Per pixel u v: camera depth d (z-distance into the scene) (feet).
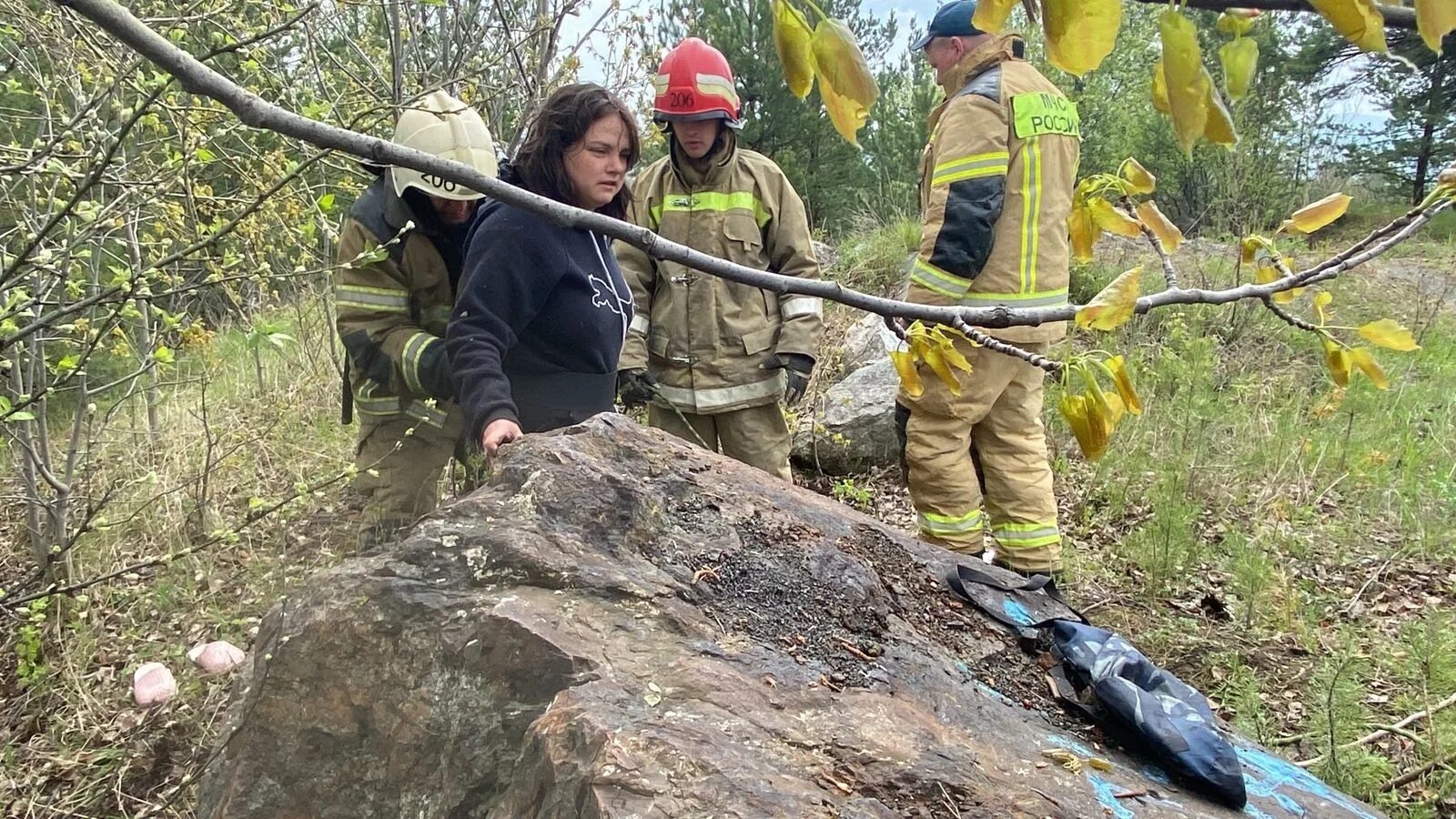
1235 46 1.66
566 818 4.32
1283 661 11.73
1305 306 23.82
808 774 4.61
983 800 4.88
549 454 6.91
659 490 7.24
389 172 9.09
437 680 5.51
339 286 9.53
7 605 10.31
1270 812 6.01
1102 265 25.75
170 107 9.16
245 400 17.31
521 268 8.34
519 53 16.37
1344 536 15.17
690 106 10.98
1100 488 16.74
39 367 11.47
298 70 15.12
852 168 41.63
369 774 5.58
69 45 10.29
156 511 12.83
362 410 10.33
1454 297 28.73
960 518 11.75
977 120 10.61
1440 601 13.46
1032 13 1.63
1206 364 18.19
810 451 18.94
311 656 5.89
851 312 25.29
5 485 14.14
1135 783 5.75
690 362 12.10
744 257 11.83
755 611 6.28
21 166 8.18
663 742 4.48
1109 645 6.83
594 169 8.58
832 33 1.71
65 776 9.09
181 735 9.23
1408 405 19.97
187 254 8.06
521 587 5.86
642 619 5.71
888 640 6.48
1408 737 9.66
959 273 10.73
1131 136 31.60
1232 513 15.96
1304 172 31.68
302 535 12.66
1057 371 2.82
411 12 15.79
